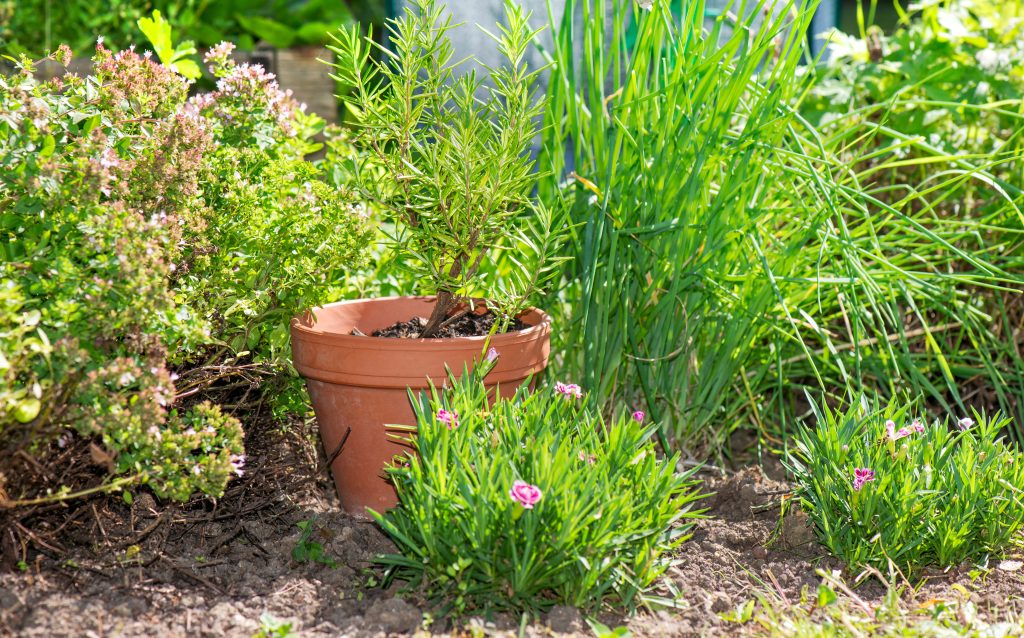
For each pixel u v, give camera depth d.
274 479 2.70
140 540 2.36
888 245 3.14
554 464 2.10
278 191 2.74
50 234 2.20
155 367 2.06
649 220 2.95
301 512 2.65
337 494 2.82
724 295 3.01
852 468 2.42
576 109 3.07
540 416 2.36
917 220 3.10
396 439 2.56
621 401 3.09
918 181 3.64
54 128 2.25
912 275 2.85
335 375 2.52
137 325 2.06
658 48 2.94
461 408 2.31
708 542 2.53
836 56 3.58
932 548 2.44
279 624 2.06
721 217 2.90
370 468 2.63
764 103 2.85
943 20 3.47
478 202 2.50
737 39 2.84
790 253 2.92
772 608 2.23
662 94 2.91
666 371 3.07
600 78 3.06
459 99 2.58
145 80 2.48
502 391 2.62
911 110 3.49
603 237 2.99
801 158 2.78
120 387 2.11
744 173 2.82
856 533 2.39
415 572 2.25
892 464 2.39
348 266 2.79
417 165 2.59
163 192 2.31
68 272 2.06
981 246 3.19
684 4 2.92
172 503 2.36
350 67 2.57
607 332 3.00
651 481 2.20
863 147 3.09
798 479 2.62
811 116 3.52
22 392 1.92
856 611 2.21
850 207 3.42
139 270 2.01
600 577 2.17
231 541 2.44
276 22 6.33
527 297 2.67
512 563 2.10
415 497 2.20
